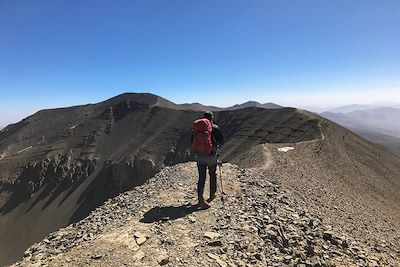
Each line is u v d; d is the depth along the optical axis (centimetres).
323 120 12600
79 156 19525
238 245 1155
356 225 2052
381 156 8181
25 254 1263
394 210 3888
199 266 1007
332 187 3145
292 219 1552
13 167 19050
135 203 1612
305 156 4238
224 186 1836
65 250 1170
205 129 1468
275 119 14525
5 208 16838
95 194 16025
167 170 2266
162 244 1116
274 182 2261
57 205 16200
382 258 1515
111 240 1146
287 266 1105
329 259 1262
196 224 1291
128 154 18900
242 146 13638
